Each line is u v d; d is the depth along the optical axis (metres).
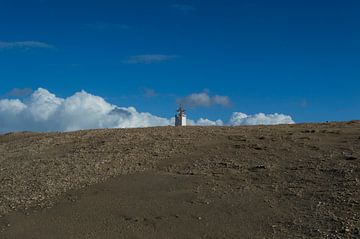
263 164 17.75
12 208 15.68
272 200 14.57
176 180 16.88
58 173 18.62
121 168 18.64
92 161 19.77
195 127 26.39
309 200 14.27
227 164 18.11
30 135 29.56
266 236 12.51
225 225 13.30
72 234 13.42
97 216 14.48
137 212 14.52
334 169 16.38
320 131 22.02
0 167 20.56
